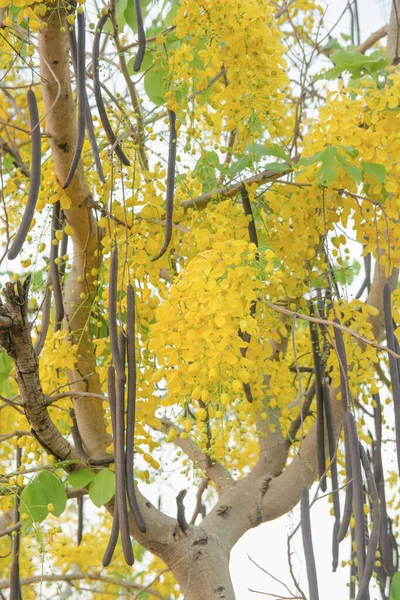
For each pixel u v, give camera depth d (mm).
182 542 2875
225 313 2051
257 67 2658
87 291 2686
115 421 2078
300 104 3027
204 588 2857
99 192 2674
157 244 2490
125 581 4277
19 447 2893
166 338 2129
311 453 3078
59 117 2398
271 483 3123
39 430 2443
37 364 2279
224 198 2664
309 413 3074
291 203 2656
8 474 2531
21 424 2719
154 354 2369
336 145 2529
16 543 2543
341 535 2115
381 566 3010
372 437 3289
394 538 3258
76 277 2748
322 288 2859
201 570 2863
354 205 2656
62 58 2350
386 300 2361
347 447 2104
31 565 3264
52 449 2521
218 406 2162
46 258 2646
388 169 2590
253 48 2629
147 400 2332
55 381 2680
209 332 2064
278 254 2705
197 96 2877
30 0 2209
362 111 2588
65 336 2621
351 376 2568
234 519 3051
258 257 2326
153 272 2504
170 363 2123
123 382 2061
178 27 2582
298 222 2686
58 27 2297
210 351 2061
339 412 3006
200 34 2588
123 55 2664
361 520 2061
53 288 2541
